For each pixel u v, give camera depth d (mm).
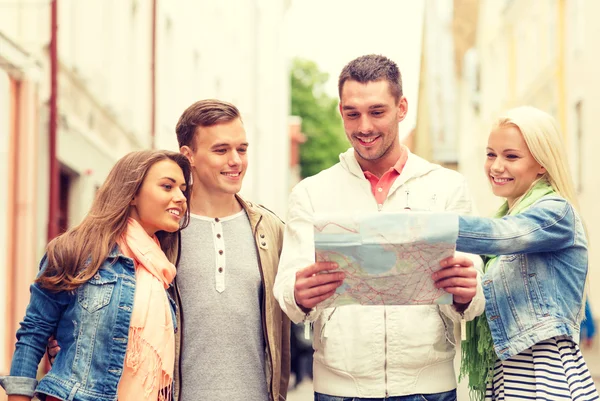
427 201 4191
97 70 13953
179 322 4164
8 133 10531
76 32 12930
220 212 4391
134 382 3795
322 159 46406
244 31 26328
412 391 4055
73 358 3768
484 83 25766
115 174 4012
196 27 20609
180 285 4223
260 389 4230
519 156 4055
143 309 3836
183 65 19266
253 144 26219
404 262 3580
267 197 29469
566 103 18500
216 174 4273
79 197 13219
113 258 3898
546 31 19984
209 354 4164
